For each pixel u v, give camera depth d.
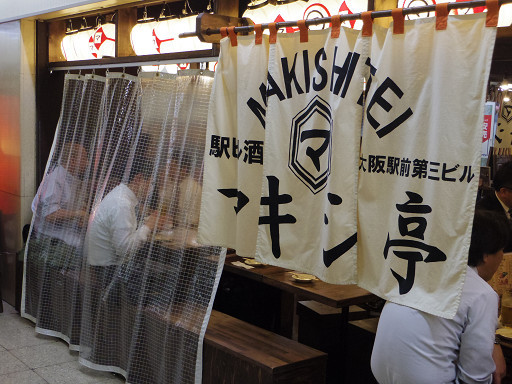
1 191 7.14
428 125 2.78
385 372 2.78
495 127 4.02
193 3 5.55
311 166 3.31
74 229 5.62
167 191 4.59
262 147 3.63
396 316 2.77
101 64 5.72
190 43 4.83
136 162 4.97
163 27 4.95
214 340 4.21
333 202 3.13
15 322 6.37
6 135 6.99
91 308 5.16
